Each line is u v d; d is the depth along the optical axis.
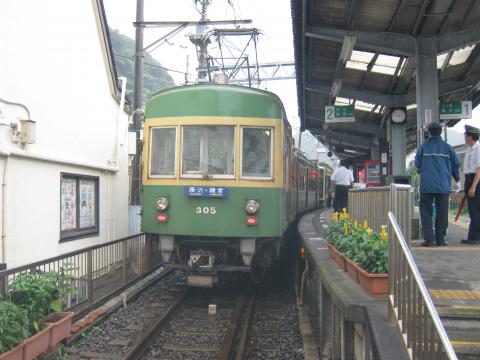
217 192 8.14
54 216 8.02
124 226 11.55
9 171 6.80
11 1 6.87
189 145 8.37
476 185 7.35
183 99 8.39
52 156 7.82
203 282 8.42
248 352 6.38
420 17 9.11
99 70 10.14
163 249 8.47
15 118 6.99
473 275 5.19
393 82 13.01
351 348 4.81
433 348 2.93
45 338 5.02
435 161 6.92
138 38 13.90
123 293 8.66
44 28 7.80
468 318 3.90
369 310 3.98
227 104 8.29
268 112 8.38
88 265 7.41
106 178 10.39
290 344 6.67
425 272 5.34
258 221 8.20
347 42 9.90
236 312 7.92
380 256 4.52
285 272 11.82
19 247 7.03
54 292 5.40
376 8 9.23
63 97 8.48
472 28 9.66
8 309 4.52
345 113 14.85
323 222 13.40
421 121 9.70
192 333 7.04
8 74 6.82
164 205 8.31
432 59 9.77
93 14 9.80
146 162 8.59
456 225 12.39
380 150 19.22
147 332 6.68
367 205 6.92
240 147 8.25
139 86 13.97
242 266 8.46
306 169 17.25
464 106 13.37
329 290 5.15
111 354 5.98
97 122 10.04
